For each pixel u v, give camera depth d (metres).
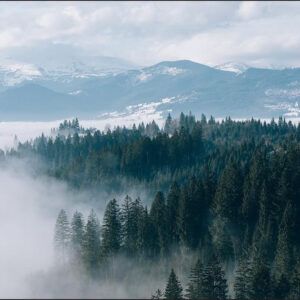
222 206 173.38
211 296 135.50
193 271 141.00
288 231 155.25
